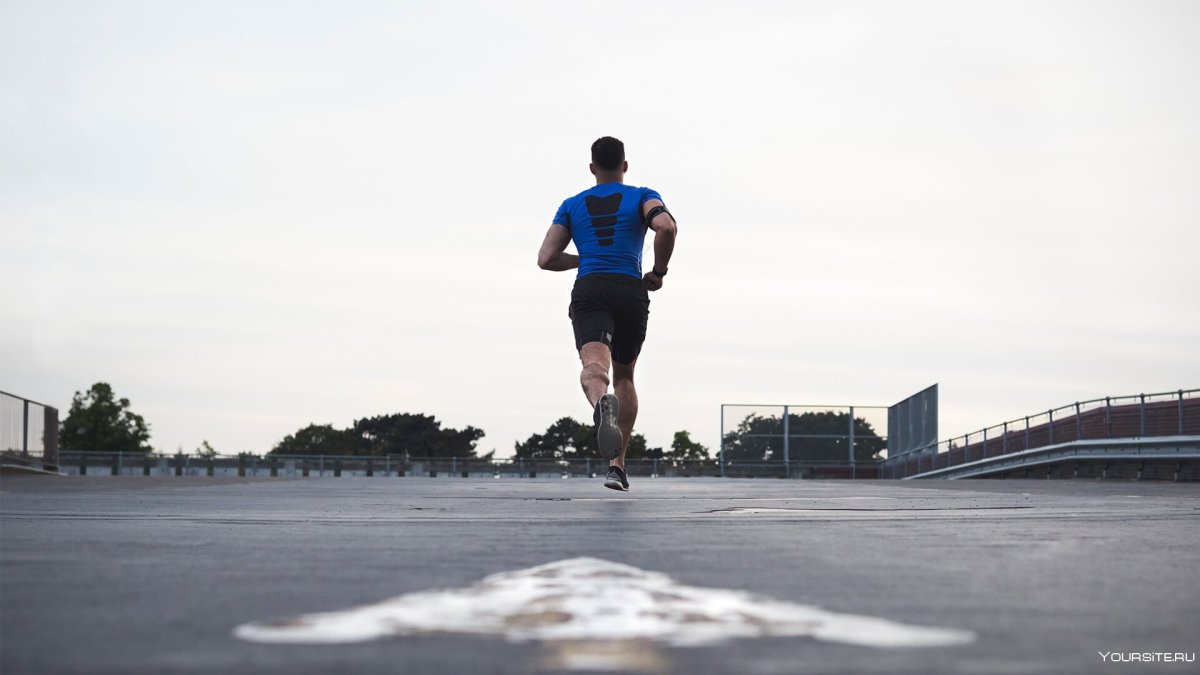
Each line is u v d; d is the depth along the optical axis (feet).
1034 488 41.78
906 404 146.51
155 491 31.53
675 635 5.78
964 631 6.10
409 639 5.67
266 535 13.05
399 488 39.42
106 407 410.93
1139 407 81.46
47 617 6.60
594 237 24.41
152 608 6.97
